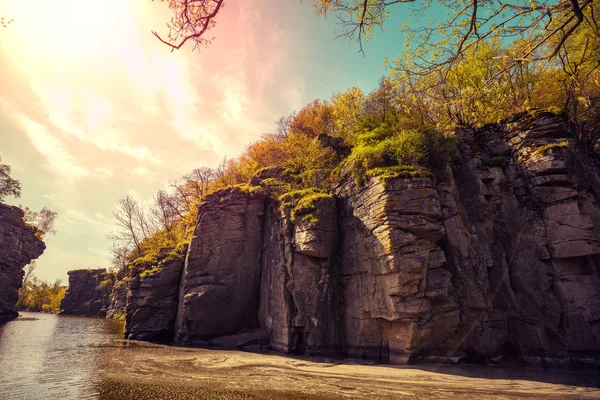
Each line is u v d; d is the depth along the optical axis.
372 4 7.92
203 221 29.22
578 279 18.42
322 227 22.48
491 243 20.39
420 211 18.83
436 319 17.61
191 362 18.05
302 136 32.38
